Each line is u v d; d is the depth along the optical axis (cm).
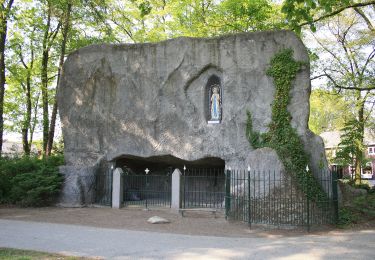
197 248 932
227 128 1748
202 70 1822
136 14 2734
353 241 1041
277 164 1459
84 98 2042
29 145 3234
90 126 2020
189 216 1520
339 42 2816
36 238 1046
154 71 1906
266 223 1284
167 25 2719
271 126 1659
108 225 1303
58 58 2862
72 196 1817
